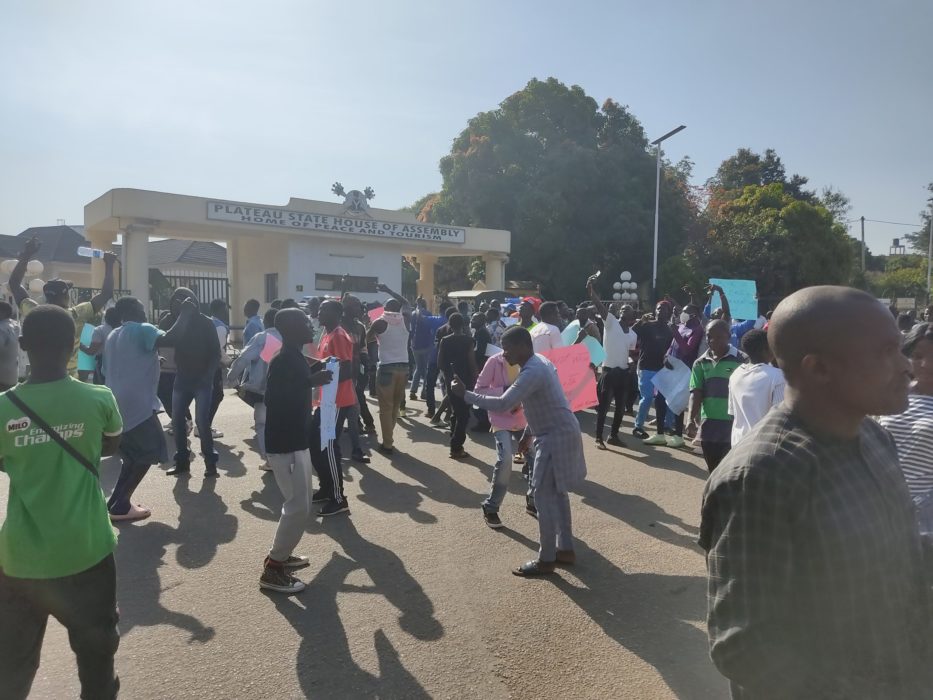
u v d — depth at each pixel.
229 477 6.77
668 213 33.09
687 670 3.35
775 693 1.41
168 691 3.11
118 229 21.56
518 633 3.71
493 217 31.58
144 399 5.44
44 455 2.54
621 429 9.72
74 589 2.56
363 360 8.91
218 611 3.91
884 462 1.57
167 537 5.09
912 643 1.49
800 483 1.43
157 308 21.62
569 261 30.91
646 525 5.54
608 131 34.47
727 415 5.25
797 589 1.43
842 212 65.56
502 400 4.48
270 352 6.80
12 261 13.63
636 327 9.12
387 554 4.84
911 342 2.77
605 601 4.12
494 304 12.38
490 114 32.44
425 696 3.11
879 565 1.42
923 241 65.12
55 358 2.65
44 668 3.35
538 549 4.97
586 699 3.10
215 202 20.39
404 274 40.69
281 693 3.11
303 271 22.97
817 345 1.48
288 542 4.12
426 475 7.01
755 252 37.31
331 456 5.67
